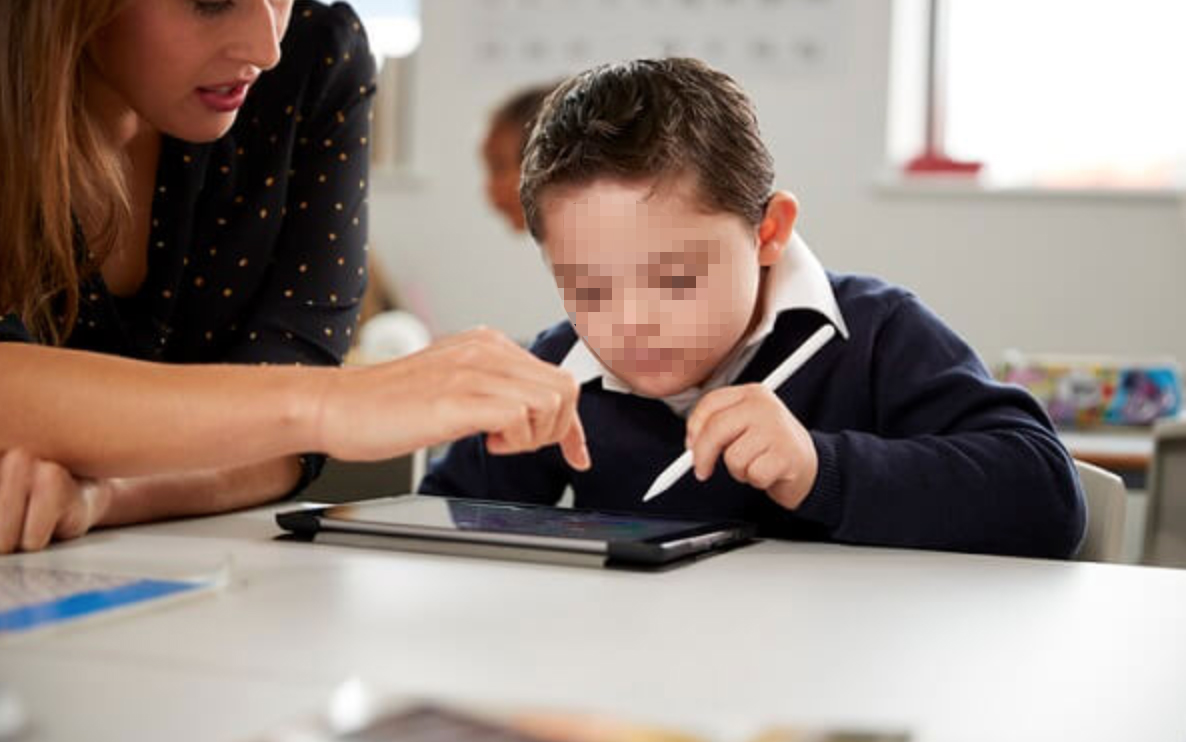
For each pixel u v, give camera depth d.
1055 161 3.72
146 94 1.00
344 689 0.50
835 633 0.64
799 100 3.73
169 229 1.20
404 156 3.91
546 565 0.81
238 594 0.70
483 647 0.60
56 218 0.99
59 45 0.96
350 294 1.30
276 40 1.00
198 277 1.24
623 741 0.43
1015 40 3.74
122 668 0.54
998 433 1.07
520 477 1.29
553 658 0.58
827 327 1.15
